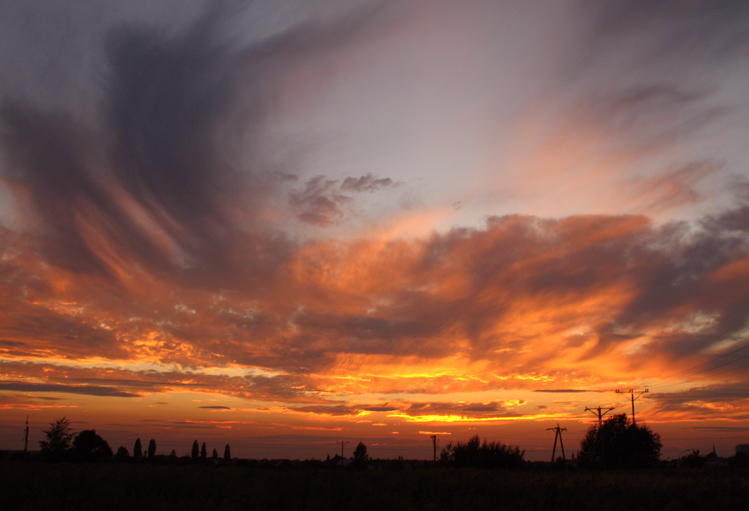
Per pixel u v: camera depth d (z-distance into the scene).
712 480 35.97
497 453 62.66
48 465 40.41
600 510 24.75
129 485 25.92
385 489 28.81
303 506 22.94
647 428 86.44
